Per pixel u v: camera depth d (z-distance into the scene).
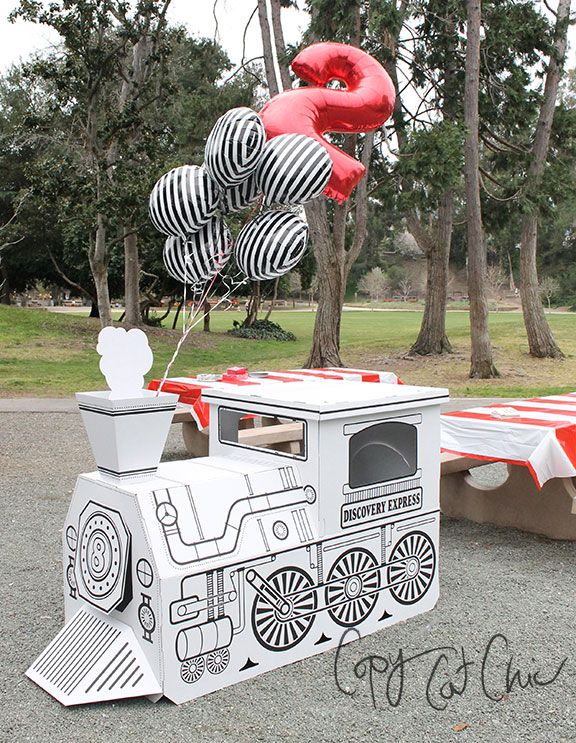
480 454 4.58
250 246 4.01
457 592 3.96
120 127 16.92
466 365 17.36
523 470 5.13
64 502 5.88
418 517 3.52
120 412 2.80
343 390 3.61
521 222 19.22
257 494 3.03
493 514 5.32
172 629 2.70
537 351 18.41
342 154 4.53
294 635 3.07
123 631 2.87
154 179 16.09
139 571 2.75
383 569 3.39
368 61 4.87
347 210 17.38
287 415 3.21
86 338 22.52
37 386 13.80
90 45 16.27
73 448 8.14
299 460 3.17
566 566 4.43
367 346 22.61
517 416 4.77
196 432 7.62
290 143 3.91
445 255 19.36
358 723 2.67
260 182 3.97
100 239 17.31
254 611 2.93
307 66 4.80
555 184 17.23
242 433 5.90
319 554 3.12
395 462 3.40
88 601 3.01
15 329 22.75
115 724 2.66
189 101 18.31
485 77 17.50
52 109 16.67
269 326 30.27
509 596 3.91
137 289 26.00
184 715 2.70
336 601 3.21
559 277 62.44
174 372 17.34
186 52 22.53
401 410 3.39
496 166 18.89
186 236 4.22
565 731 2.63
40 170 16.48
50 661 3.01
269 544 2.96
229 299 4.38
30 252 30.66
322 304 16.27
